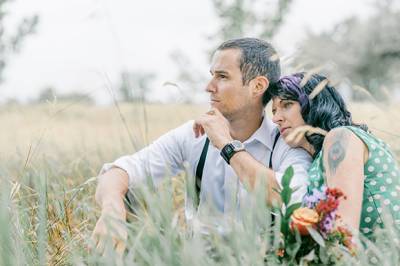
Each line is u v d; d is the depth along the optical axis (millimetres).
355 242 2604
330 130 3242
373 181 3123
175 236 2582
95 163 4863
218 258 2666
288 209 2684
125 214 3186
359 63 19562
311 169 3207
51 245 3129
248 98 3449
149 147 3604
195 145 3559
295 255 2686
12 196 3207
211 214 2848
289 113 3330
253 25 8938
